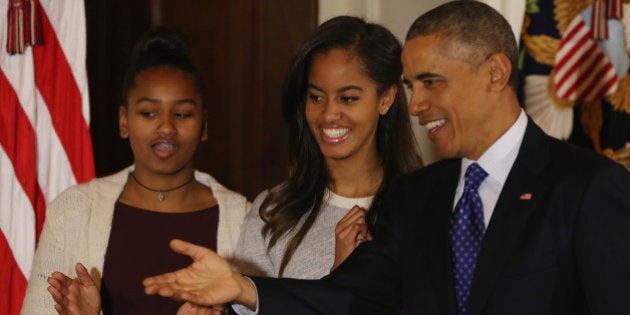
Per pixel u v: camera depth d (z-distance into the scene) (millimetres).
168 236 4230
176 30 4465
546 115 5586
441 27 3139
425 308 3197
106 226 4188
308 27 6973
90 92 7082
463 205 3236
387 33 4094
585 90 5570
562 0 5566
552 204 3027
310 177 4223
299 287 3402
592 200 2955
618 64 5520
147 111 4203
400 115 4180
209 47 7152
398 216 3496
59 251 4156
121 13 7152
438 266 3203
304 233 4094
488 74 3143
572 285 2973
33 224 4922
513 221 3070
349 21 4086
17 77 4934
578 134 5582
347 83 3955
